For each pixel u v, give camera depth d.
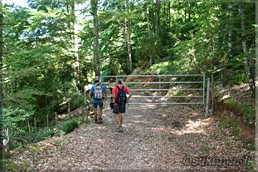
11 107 7.80
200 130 8.34
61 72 13.97
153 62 17.28
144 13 20.53
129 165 5.81
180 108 11.03
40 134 9.77
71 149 6.83
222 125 8.23
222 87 10.33
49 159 6.18
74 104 14.24
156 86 15.16
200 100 11.07
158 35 16.53
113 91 8.34
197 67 10.69
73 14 11.89
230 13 8.42
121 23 20.20
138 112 10.96
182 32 16.36
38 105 13.27
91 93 9.52
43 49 11.40
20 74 7.95
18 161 5.92
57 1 11.98
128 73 20.06
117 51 20.62
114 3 14.76
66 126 9.21
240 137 7.02
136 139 7.60
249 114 7.25
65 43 12.97
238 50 9.02
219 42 9.74
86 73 14.98
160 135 7.98
